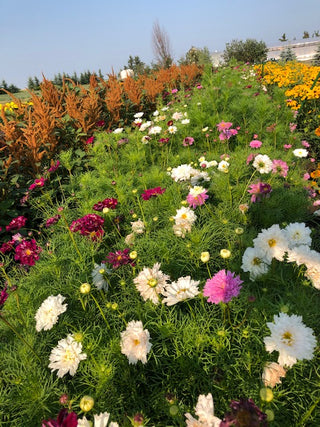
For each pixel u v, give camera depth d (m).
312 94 5.27
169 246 2.50
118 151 4.88
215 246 2.53
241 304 1.86
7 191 3.62
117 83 7.25
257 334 1.68
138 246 2.50
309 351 1.19
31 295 2.30
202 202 2.54
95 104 5.54
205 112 5.19
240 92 6.25
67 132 5.17
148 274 1.75
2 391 1.68
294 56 21.28
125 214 3.24
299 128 5.41
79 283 2.30
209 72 7.68
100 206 2.80
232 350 1.67
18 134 4.46
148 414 1.57
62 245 2.84
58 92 6.14
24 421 1.54
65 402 1.28
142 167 4.20
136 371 1.74
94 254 2.57
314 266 1.56
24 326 1.97
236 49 23.67
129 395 1.65
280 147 4.32
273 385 1.33
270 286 1.97
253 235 2.39
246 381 1.52
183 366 1.63
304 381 1.51
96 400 1.55
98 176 4.30
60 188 3.97
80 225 2.43
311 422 1.37
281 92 5.20
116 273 2.37
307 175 3.42
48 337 1.93
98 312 2.14
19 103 4.76
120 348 1.65
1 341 2.07
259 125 4.79
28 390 1.52
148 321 1.88
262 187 2.49
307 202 2.81
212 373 1.62
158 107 7.27
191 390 1.61
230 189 2.93
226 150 4.50
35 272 2.55
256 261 1.73
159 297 1.75
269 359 1.56
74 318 2.10
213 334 1.74
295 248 1.61
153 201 3.19
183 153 4.50
